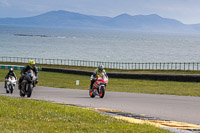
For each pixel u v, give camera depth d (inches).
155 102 1724.9
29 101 1444.4
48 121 981.8
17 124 877.8
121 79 4394.7
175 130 951.0
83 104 1612.9
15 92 2477.9
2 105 1233.4
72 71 5462.6
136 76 4446.4
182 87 3085.6
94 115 1120.2
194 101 1782.7
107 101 1779.0
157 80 4188.0
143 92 2472.9
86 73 5206.7
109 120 1051.3
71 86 3245.6
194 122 1119.6
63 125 916.6
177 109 1439.5
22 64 7224.4
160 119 1161.4
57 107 1284.4
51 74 5270.7
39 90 2667.3
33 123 918.4
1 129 785.6
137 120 1104.8
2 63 7401.6
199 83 3636.8
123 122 1032.8
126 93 2359.7
